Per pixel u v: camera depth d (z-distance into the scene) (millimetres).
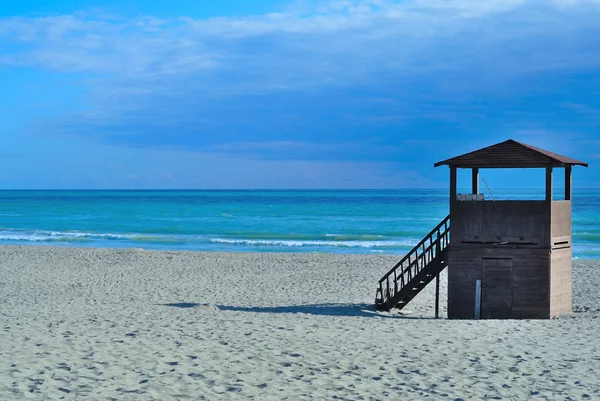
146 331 14875
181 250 42344
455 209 19203
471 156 19000
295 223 73500
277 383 10594
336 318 18188
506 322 17297
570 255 19688
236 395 9836
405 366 11922
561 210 19031
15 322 16062
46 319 16734
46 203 139750
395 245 48156
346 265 33750
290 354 12742
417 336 15039
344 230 63125
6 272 31172
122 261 35750
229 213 95250
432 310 21828
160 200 160125
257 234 58406
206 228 66312
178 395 9711
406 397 9938
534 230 18406
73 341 13227
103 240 53594
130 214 93375
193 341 13758
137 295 23609
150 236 56188
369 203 132875
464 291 19047
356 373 11375
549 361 12438
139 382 10297
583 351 13383
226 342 13781
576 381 10969
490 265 18812
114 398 9398
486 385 10656
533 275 18391
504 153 18656
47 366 10992
